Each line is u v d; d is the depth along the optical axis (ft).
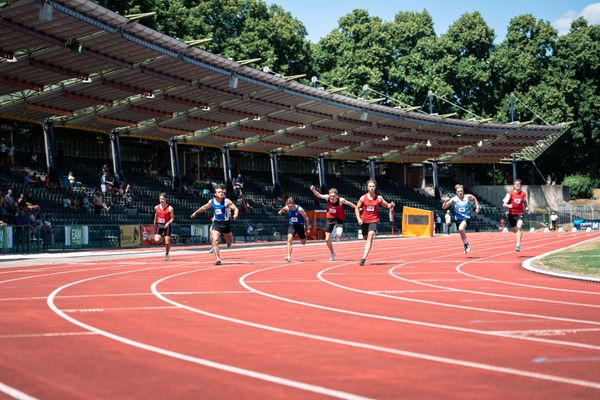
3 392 16.39
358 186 231.71
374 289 40.40
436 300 34.71
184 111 151.74
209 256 83.61
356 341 23.06
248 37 208.03
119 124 142.00
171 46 114.01
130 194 142.20
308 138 191.83
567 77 274.98
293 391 16.39
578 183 263.29
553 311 30.37
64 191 128.98
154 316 29.17
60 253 90.84
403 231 180.24
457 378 17.62
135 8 155.94
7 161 128.36
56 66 106.01
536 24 278.67
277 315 29.43
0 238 86.43
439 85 258.37
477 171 279.28
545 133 237.45
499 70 275.18
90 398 15.85
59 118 135.95
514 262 64.69
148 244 119.65
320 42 262.88
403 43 274.36
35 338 23.80
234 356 20.63
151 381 17.48
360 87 249.55
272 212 179.01
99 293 38.60
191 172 182.80
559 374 17.99
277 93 152.87
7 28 89.45
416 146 226.17
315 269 57.36
